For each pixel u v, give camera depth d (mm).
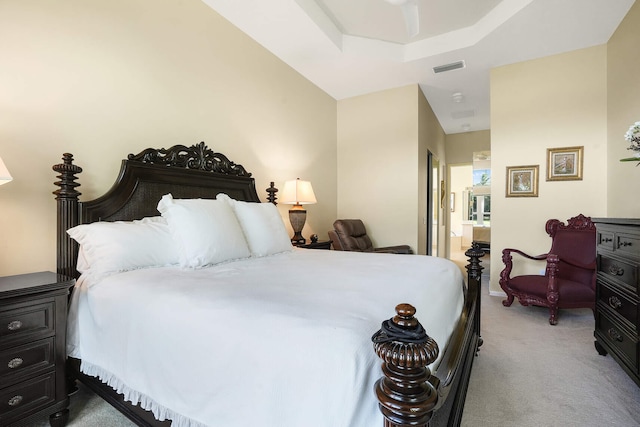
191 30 2572
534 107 3596
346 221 4055
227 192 2742
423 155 4660
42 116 1740
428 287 1352
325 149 4539
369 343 786
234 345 898
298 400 757
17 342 1276
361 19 3148
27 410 1304
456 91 4551
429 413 616
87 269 1600
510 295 3320
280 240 2436
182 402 1002
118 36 2086
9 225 1634
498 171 3793
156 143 2311
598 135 3307
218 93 2814
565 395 1727
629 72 2752
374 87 4402
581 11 2717
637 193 2645
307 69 3832
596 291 2244
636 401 1667
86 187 1922
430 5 2898
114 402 1337
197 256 1746
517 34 3070
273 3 2635
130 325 1210
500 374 1951
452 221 9984
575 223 3268
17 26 1648
